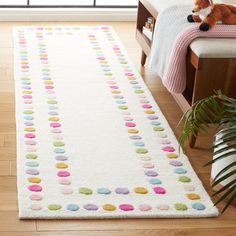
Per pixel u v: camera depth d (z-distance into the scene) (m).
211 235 2.21
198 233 2.21
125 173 2.55
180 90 2.95
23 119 2.95
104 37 4.26
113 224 2.22
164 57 3.08
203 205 2.36
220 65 2.74
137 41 3.89
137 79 3.57
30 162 2.57
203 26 2.84
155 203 2.35
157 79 3.62
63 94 3.27
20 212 2.22
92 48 4.01
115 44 4.14
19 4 4.58
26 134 2.81
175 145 2.83
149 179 2.52
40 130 2.86
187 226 2.24
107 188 2.42
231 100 2.25
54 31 4.29
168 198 2.39
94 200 2.33
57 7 4.61
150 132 2.94
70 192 2.38
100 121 3.00
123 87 3.44
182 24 2.99
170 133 2.94
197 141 2.88
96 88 3.39
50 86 3.36
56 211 2.25
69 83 3.42
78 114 3.05
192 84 3.10
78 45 4.04
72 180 2.46
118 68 3.71
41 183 2.42
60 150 2.69
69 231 2.16
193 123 2.31
